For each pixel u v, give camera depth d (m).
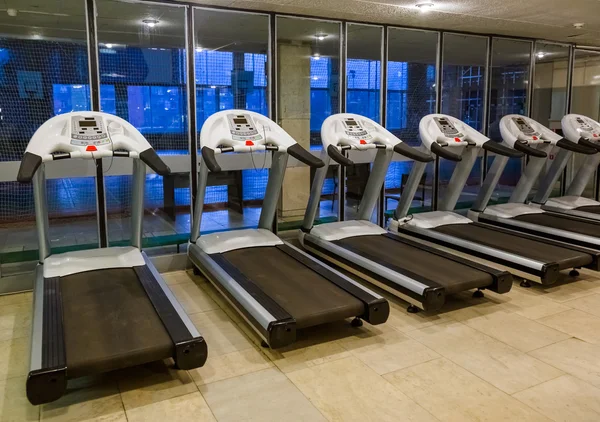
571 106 7.32
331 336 3.38
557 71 7.10
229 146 4.14
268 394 2.67
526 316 3.71
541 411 2.49
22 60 4.34
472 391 2.68
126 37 4.70
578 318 3.67
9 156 4.36
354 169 6.95
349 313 3.21
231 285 3.56
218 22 4.98
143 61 4.78
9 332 3.46
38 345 2.60
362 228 5.10
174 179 6.02
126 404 2.58
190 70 4.70
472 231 5.20
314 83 5.92
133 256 3.97
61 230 5.21
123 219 5.59
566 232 5.12
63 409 2.54
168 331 2.78
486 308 3.87
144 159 3.67
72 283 3.49
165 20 4.74
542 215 5.92
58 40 4.39
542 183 6.62
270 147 4.20
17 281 4.24
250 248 4.45
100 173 4.44
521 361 3.01
